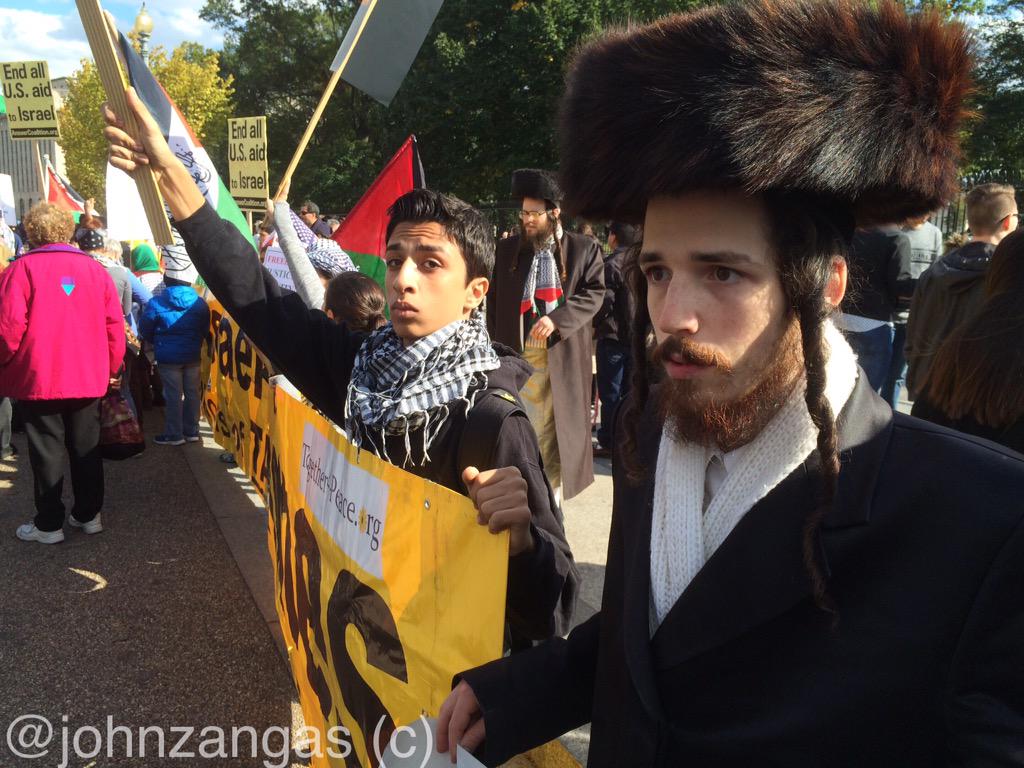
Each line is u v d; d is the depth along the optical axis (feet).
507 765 6.31
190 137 8.84
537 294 13.82
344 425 6.76
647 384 3.58
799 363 2.91
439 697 4.74
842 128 2.64
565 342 13.91
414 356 6.01
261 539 14.93
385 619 5.46
